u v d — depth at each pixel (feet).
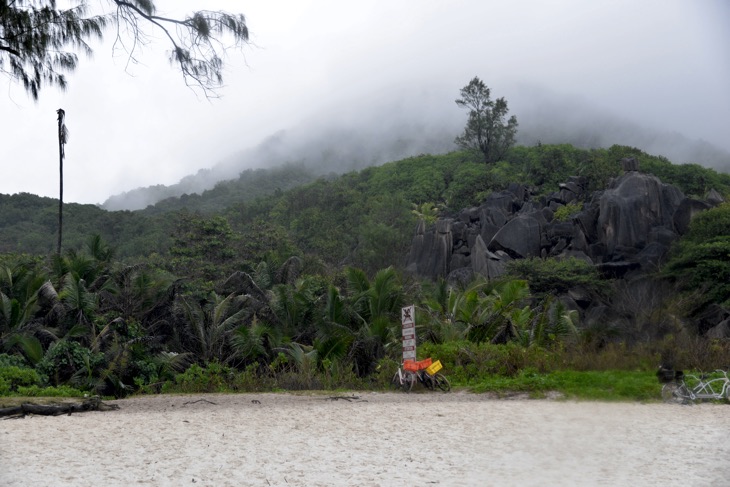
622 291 104.94
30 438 33.96
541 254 210.18
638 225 193.98
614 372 23.25
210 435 35.12
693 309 96.78
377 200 346.95
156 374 87.20
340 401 56.39
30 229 367.45
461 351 77.92
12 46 47.21
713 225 160.76
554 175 315.58
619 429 23.82
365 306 102.17
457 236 241.76
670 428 34.24
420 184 411.95
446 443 31.91
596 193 217.36
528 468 24.09
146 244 298.35
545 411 35.04
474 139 433.48
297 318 107.65
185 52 50.06
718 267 132.57
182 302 103.50
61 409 47.91
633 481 22.62
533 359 70.95
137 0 48.60
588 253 197.47
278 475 25.17
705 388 49.96
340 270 168.35
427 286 139.54
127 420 41.91
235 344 96.12
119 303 107.04
